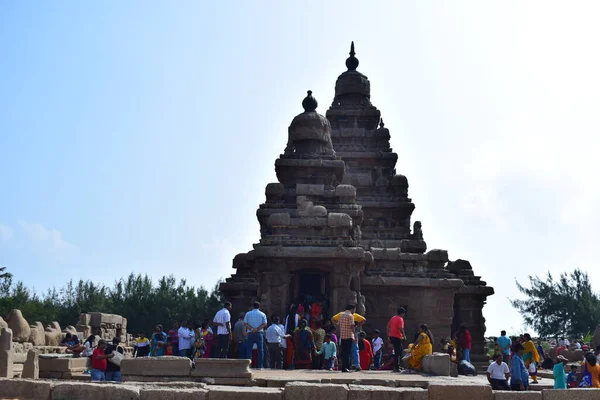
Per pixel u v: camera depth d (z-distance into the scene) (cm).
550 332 8200
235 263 4950
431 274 4666
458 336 3628
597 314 7969
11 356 2650
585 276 8338
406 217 5588
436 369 2397
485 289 5284
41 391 1645
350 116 6094
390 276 4616
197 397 1645
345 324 2686
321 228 3784
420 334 2586
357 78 6253
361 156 5812
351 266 3706
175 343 3353
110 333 4662
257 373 2333
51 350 3378
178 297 9581
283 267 3706
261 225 4431
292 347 3138
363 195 5681
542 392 1714
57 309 9050
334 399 1669
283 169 4534
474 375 2945
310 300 3884
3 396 1650
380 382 2083
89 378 2641
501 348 3331
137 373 2066
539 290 8388
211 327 3303
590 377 2398
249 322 2861
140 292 9462
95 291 9362
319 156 4591
